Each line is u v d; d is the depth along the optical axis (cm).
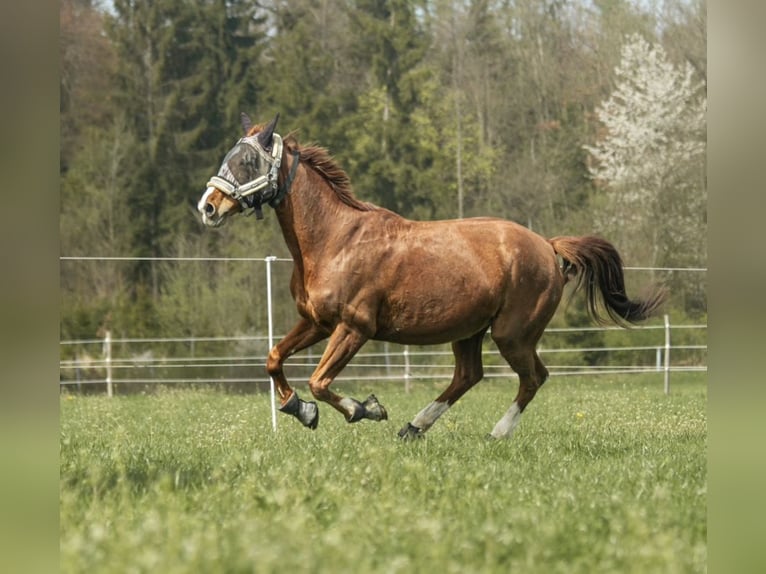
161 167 3775
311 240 1052
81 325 3434
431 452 954
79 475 766
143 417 1539
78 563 524
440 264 1062
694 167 3694
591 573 532
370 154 3791
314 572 521
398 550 568
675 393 2189
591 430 1234
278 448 979
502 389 2564
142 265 3616
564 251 1198
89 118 3794
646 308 1227
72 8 3778
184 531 592
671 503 693
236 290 3425
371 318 1052
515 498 711
